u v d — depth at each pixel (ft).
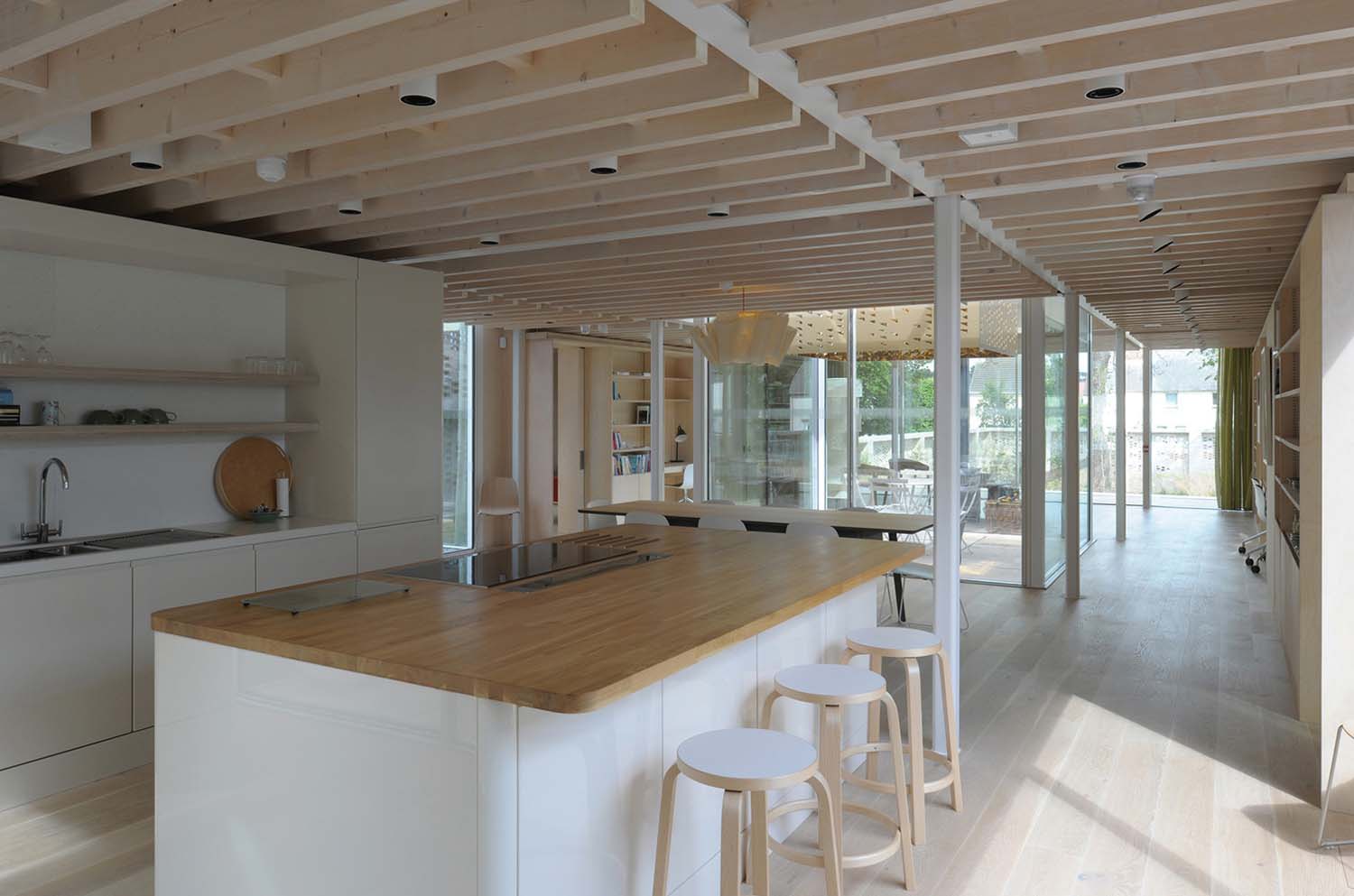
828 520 21.52
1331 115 10.37
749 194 13.53
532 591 10.50
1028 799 12.19
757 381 33.01
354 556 17.17
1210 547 35.17
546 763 7.57
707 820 9.91
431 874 7.49
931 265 19.29
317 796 8.11
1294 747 13.94
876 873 10.24
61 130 10.47
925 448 29.71
